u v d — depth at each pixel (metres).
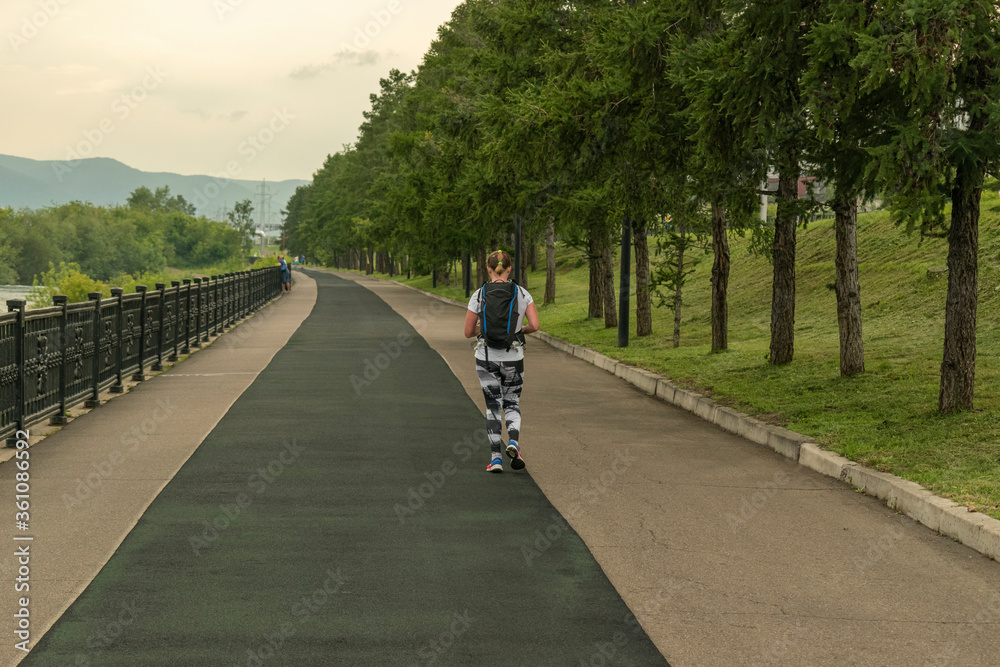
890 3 8.30
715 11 13.31
